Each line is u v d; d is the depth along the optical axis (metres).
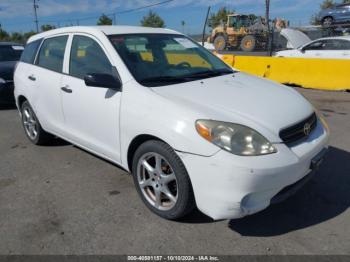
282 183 2.75
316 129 3.31
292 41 19.44
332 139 5.34
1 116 7.45
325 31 21.86
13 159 4.82
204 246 2.88
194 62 4.15
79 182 4.05
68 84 4.12
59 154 4.93
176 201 3.05
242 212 2.72
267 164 2.65
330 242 2.90
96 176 4.19
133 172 3.43
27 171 4.40
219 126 2.74
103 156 3.88
